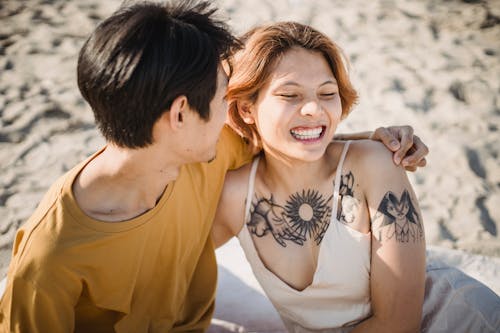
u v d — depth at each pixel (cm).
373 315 184
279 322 229
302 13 584
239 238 195
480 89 443
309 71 167
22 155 395
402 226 172
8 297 141
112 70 133
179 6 143
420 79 461
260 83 170
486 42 512
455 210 334
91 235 145
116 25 134
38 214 147
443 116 416
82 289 154
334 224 177
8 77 484
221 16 155
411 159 176
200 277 197
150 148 145
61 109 443
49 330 146
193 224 178
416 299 175
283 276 188
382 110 427
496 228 318
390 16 572
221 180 186
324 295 184
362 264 177
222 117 153
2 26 570
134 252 156
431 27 545
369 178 176
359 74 474
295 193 183
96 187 148
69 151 397
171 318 183
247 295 244
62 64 503
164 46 133
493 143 385
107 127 142
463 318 199
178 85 136
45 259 139
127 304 166
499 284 235
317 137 171
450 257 252
